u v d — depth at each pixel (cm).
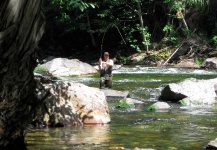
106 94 1177
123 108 988
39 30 354
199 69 2005
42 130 691
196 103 1059
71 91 781
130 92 1240
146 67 2139
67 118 745
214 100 1091
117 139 625
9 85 359
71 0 527
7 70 346
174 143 600
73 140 612
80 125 750
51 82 792
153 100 1117
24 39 339
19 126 404
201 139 631
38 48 384
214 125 758
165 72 1861
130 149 555
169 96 1105
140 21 2509
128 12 2539
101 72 1299
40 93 664
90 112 770
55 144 580
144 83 1445
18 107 387
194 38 2414
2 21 316
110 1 2511
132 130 704
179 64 2228
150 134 670
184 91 1091
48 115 736
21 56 348
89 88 818
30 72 374
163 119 830
